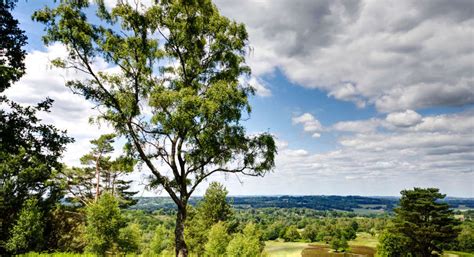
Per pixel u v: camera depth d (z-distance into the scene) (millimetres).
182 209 17141
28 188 32781
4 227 29641
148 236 71812
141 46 16453
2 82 13266
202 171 17953
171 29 17438
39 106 15195
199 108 15219
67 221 35031
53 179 36688
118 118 16109
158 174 16406
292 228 153625
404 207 69375
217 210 57062
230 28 18266
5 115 14375
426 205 64562
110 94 16234
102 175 43469
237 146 17219
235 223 58062
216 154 17359
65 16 15148
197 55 18219
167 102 15594
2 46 14188
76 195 41812
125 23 16531
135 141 16203
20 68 14828
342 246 115438
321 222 181500
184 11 17391
